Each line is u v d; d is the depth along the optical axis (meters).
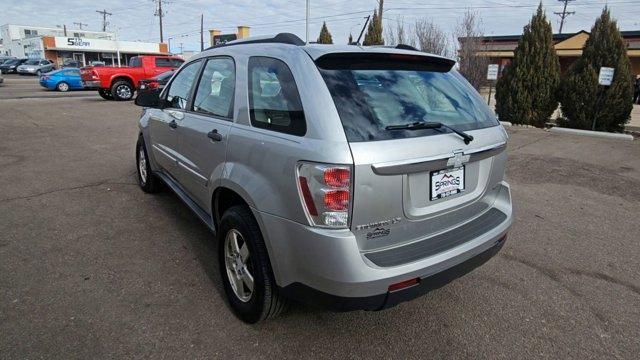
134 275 3.34
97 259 3.58
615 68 10.98
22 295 3.01
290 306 2.87
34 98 17.92
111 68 17.09
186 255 3.70
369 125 2.24
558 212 5.17
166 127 4.14
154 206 4.87
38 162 6.83
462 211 2.69
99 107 14.89
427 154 2.30
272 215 2.37
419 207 2.39
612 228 4.68
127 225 4.31
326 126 2.18
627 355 2.63
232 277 2.89
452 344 2.68
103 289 3.13
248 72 2.89
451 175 2.53
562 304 3.16
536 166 7.52
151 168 4.98
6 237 3.95
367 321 2.88
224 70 3.25
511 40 31.33
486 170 2.80
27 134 9.33
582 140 10.24
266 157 2.44
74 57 57.03
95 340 2.58
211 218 3.33
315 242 2.17
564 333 2.82
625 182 6.57
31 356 2.42
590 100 11.22
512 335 2.79
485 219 2.85
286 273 2.36
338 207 2.12
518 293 3.29
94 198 5.09
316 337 2.69
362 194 2.13
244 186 2.56
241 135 2.72
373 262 2.21
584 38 26.56
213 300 3.04
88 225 4.28
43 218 4.43
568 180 6.64
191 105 3.68
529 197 5.74
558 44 27.41
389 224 2.28
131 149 8.03
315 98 2.28
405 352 2.59
